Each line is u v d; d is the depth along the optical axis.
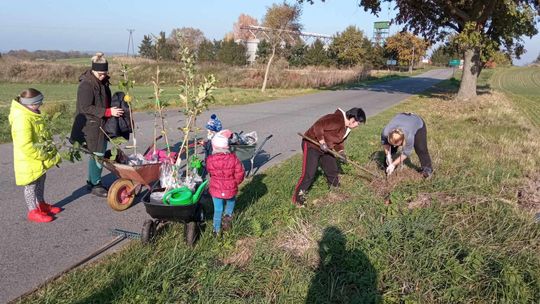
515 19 22.55
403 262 4.57
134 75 41.62
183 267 4.31
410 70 82.56
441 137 12.19
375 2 26.00
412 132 7.00
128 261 4.42
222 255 4.71
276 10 31.48
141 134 11.91
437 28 27.94
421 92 32.50
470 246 4.79
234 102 21.00
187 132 5.61
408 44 81.00
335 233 5.11
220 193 5.01
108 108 6.32
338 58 70.50
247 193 6.61
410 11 27.38
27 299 3.82
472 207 5.78
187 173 5.44
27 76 41.16
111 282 4.04
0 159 8.77
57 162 5.68
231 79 39.38
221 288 4.05
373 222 5.42
